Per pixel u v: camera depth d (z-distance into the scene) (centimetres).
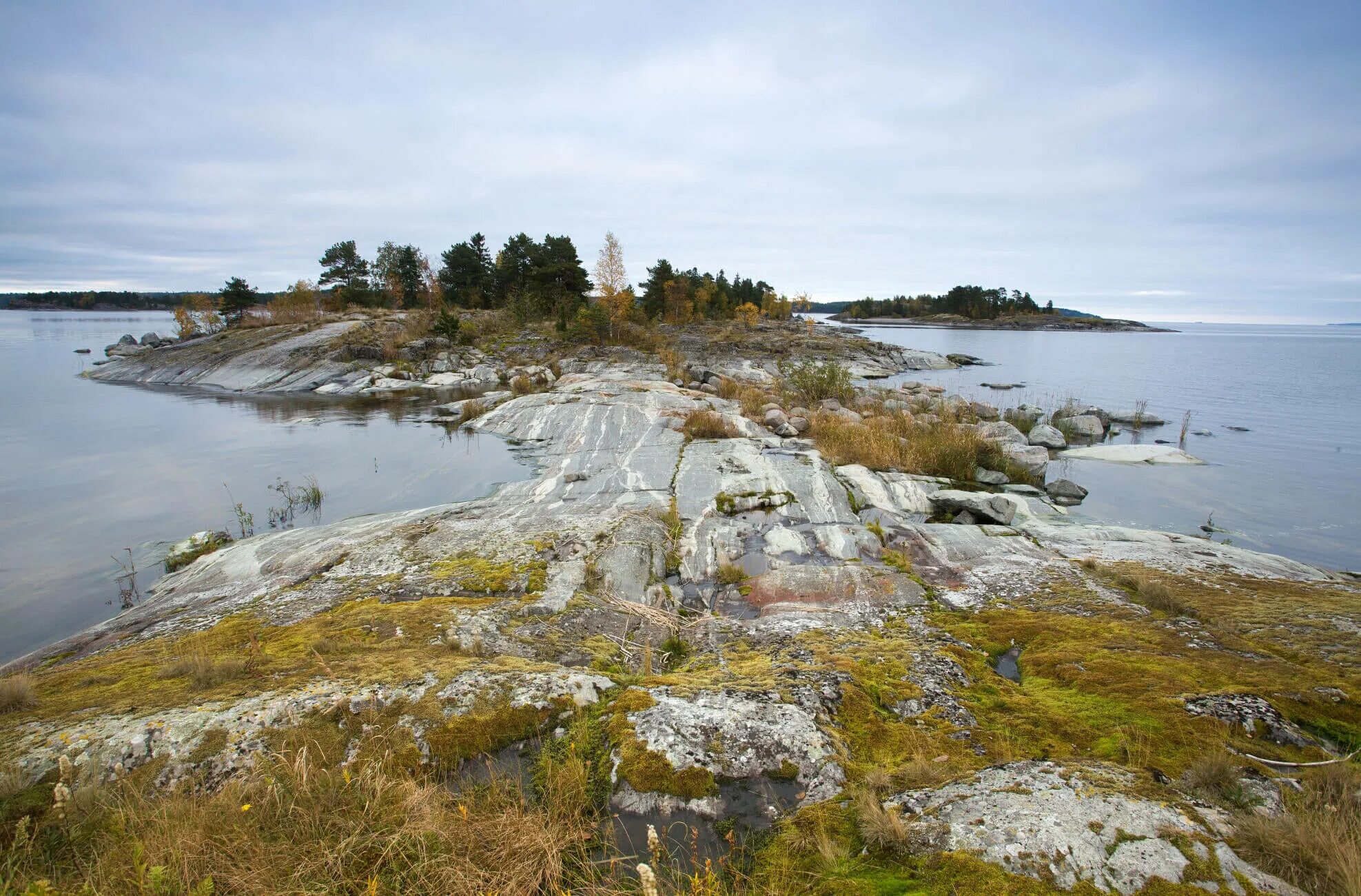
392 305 6275
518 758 438
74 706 465
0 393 3141
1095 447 1909
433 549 933
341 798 377
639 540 946
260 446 1914
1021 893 291
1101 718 477
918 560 916
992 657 620
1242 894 283
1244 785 372
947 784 388
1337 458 1827
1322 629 629
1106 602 736
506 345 4200
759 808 388
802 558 948
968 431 1650
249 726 428
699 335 5428
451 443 1930
